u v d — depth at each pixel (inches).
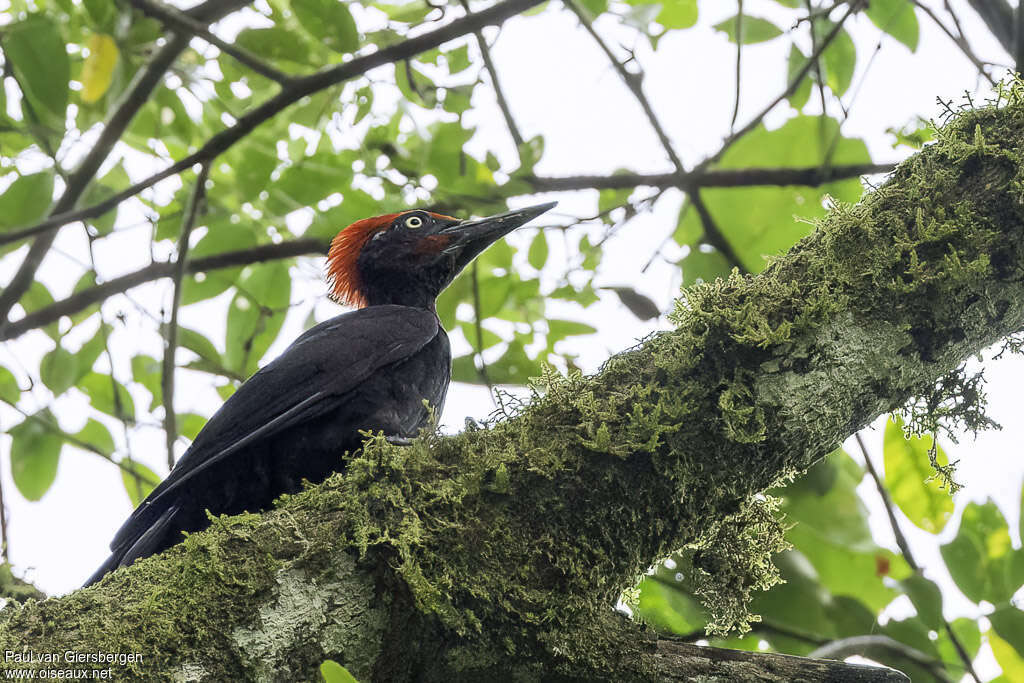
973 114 245.0
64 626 194.5
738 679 195.8
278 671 195.0
